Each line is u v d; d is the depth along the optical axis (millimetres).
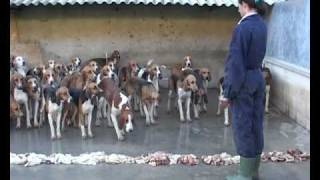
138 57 11602
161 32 11539
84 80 8258
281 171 6066
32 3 10305
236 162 6375
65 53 11500
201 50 11648
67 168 6207
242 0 5195
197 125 8414
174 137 7660
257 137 5391
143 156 6605
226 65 5215
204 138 7609
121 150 6969
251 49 5137
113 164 6348
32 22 11336
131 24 11461
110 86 7805
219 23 11578
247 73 5223
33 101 8453
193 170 6125
